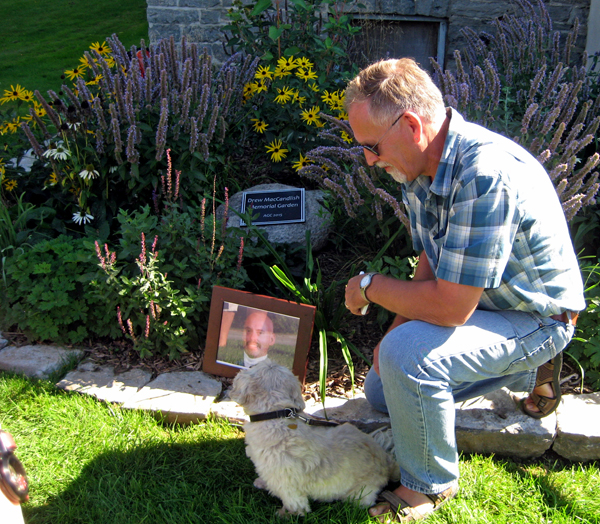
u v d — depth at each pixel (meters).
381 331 3.04
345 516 2.04
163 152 3.53
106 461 2.30
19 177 4.05
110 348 2.99
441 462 1.98
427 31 6.12
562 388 2.63
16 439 2.40
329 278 3.46
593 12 5.67
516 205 1.72
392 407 1.97
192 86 3.87
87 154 3.65
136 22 11.47
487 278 1.74
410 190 2.02
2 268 3.14
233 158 4.77
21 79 8.42
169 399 2.60
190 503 2.11
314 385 2.72
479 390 2.22
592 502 2.13
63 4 12.90
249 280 3.04
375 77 1.79
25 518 2.06
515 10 5.88
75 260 3.00
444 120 1.85
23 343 3.04
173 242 3.03
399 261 2.90
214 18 5.93
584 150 3.72
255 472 2.29
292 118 4.32
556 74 3.38
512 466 2.35
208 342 2.76
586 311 2.67
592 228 3.09
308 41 4.79
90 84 3.96
